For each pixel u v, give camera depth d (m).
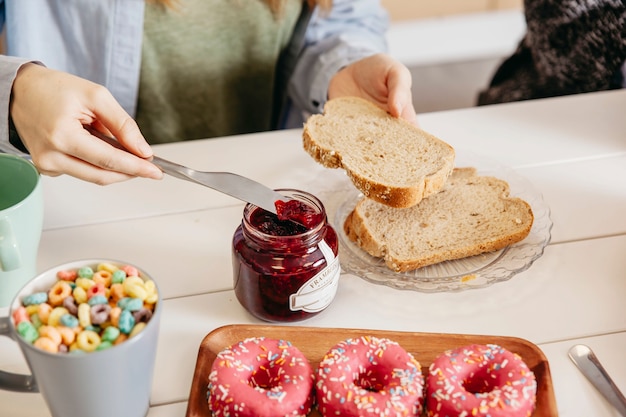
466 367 0.75
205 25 1.39
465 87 2.33
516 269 0.91
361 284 0.92
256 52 1.45
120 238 1.00
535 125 1.24
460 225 0.99
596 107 1.28
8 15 1.30
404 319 0.87
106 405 0.70
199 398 0.76
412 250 0.94
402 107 1.12
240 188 0.87
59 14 1.33
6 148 1.03
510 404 0.70
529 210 0.99
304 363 0.76
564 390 0.77
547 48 1.41
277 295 0.83
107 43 1.34
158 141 1.52
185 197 1.08
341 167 1.03
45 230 1.01
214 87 1.48
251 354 0.77
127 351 0.66
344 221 1.02
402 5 2.37
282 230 0.85
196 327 0.87
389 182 0.95
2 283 0.85
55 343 0.65
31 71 0.95
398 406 0.70
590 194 1.07
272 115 1.58
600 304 0.88
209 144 1.20
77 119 0.89
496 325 0.86
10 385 0.70
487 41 2.42
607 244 0.98
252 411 0.71
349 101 1.17
